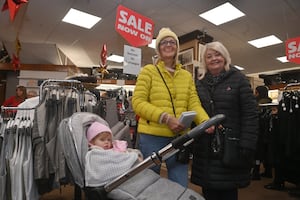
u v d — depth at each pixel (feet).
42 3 15.11
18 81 26.11
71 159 4.31
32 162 5.78
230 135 5.18
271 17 16.31
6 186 5.64
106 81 17.95
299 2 14.33
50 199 8.90
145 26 8.39
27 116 6.35
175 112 5.00
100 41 21.91
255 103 5.30
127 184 3.88
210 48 5.71
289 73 29.09
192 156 5.66
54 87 6.61
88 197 3.96
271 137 11.55
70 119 4.71
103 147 4.83
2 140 5.92
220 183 5.14
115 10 15.81
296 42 12.16
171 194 3.89
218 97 5.41
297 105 9.96
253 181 13.04
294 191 11.12
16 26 18.81
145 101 4.92
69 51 24.99
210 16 16.38
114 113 8.37
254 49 22.99
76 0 14.69
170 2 14.67
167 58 5.34
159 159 3.69
